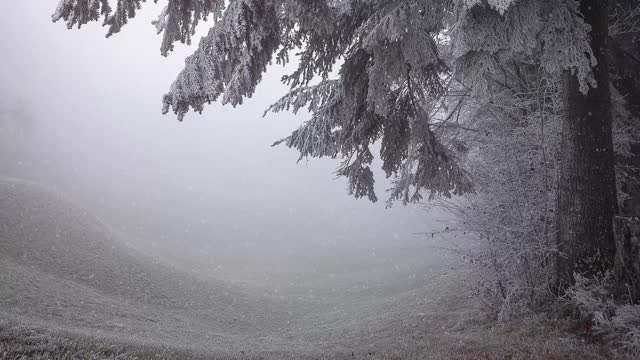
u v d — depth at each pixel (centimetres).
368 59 740
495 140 1038
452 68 980
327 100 945
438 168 884
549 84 948
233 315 2341
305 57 768
